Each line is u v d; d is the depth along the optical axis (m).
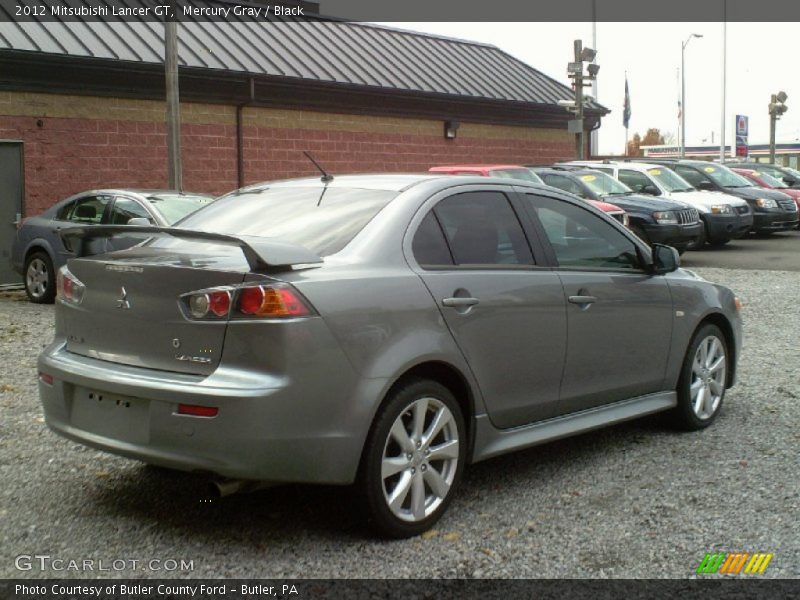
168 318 4.23
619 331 5.69
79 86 15.77
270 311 4.04
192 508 4.85
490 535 4.52
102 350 4.52
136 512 4.79
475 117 23.80
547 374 5.23
